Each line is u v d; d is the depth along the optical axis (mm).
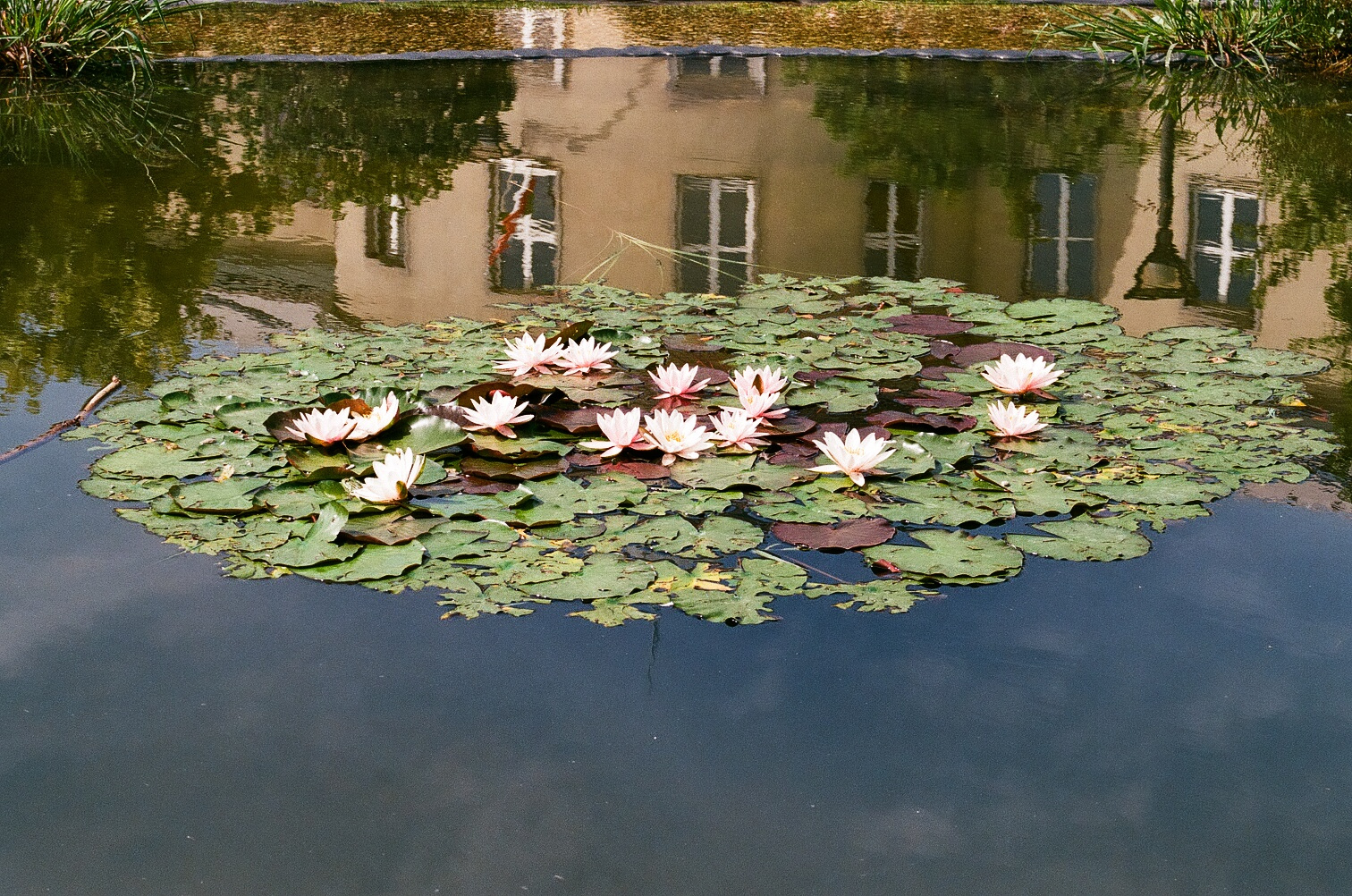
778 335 3971
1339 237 5324
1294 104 8227
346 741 1945
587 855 1712
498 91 8219
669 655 2188
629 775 1878
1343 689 2129
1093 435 3193
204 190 5676
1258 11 9773
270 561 2480
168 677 2109
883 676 2141
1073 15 11758
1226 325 4223
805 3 13047
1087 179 6207
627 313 4203
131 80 8281
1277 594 2439
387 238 5082
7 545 2529
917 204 5785
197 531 2609
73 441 3025
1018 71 9422
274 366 3520
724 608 2328
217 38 9945
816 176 6227
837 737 1979
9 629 2240
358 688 2084
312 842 1729
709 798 1835
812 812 1809
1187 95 8500
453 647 2205
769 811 1809
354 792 1832
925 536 2627
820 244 5230
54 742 1935
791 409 3303
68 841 1723
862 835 1763
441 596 2379
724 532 2613
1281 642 2271
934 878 1687
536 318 4113
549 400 3246
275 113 7391
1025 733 1998
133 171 5996
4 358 3596
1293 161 6637
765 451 3041
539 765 1898
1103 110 7957
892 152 6750
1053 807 1828
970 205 5762
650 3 12883
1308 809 1827
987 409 3303
